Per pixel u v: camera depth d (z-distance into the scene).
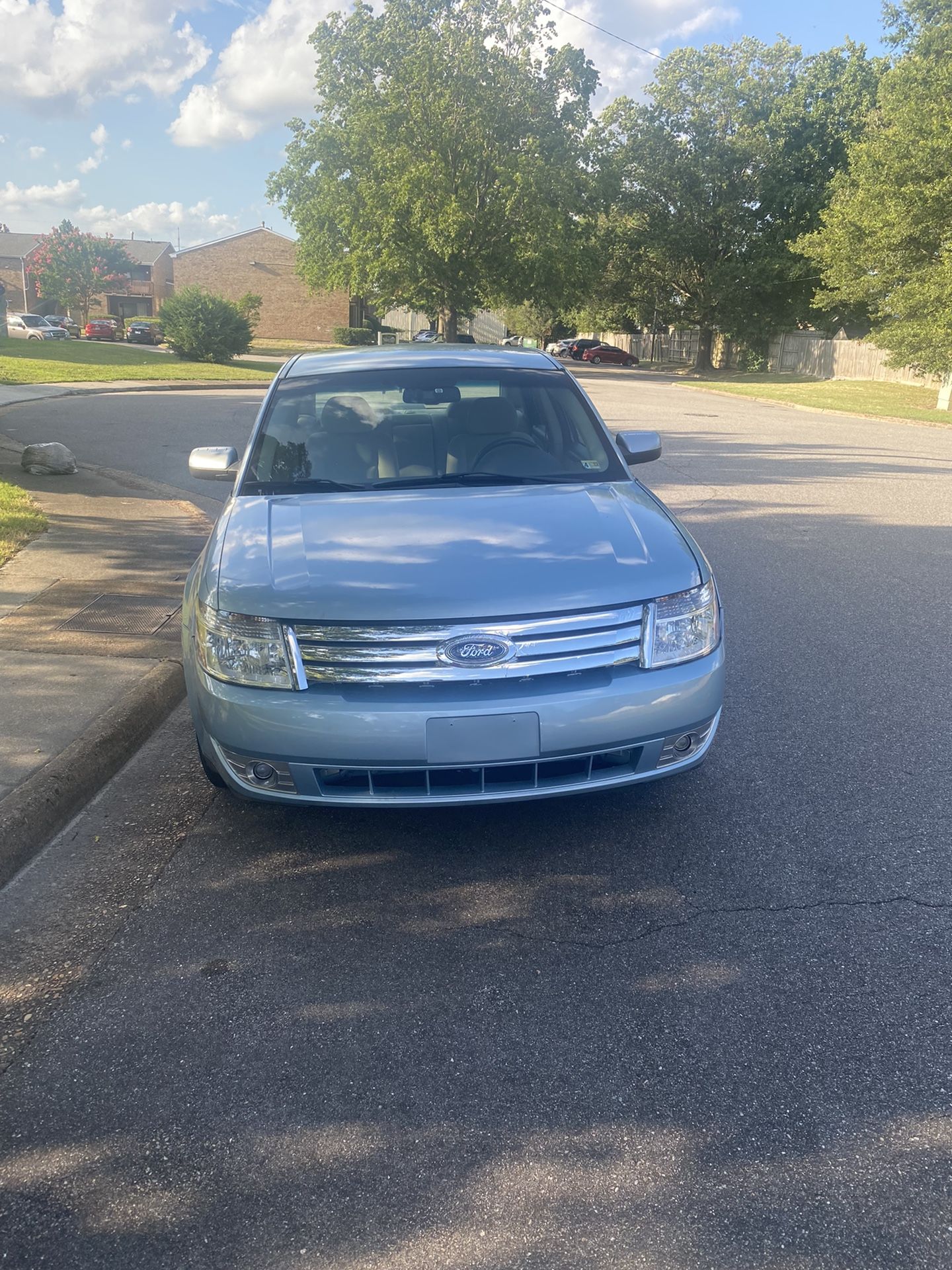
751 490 11.51
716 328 58.25
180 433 15.92
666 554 3.50
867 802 3.89
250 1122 2.34
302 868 3.52
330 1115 2.36
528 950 3.00
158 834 3.78
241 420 18.02
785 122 51.41
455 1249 1.98
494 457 4.36
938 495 11.27
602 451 4.52
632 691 3.21
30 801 3.72
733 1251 1.96
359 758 3.12
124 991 2.85
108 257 87.38
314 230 50.97
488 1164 2.20
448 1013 2.72
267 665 3.19
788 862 3.47
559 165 47.44
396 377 4.82
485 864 3.51
